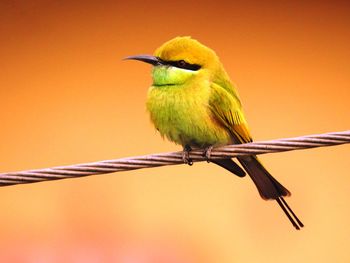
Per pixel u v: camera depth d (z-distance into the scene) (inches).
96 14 514.3
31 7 511.5
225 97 342.3
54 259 464.1
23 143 492.1
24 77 503.8
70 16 512.4
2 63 503.8
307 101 498.0
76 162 490.6
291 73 503.2
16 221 470.0
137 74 506.6
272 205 474.9
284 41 508.1
